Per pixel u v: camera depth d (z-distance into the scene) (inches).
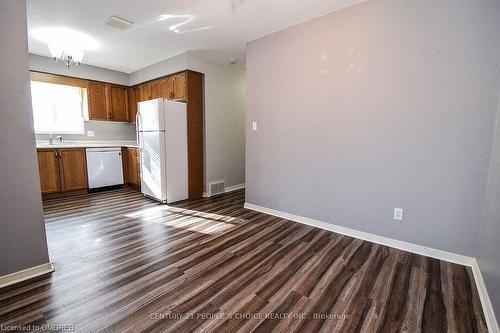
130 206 137.9
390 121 85.4
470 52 70.4
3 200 62.7
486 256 62.5
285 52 111.6
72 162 156.2
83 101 172.2
